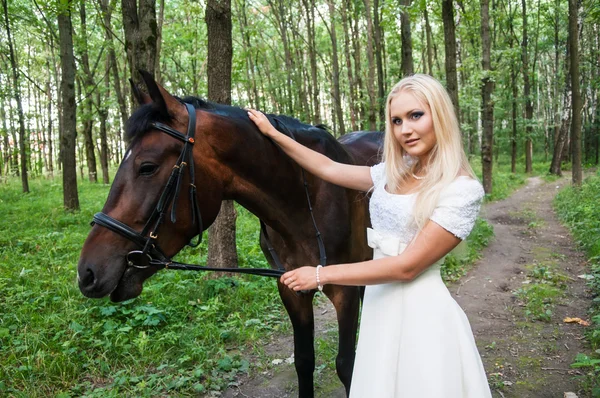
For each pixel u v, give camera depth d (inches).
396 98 60.8
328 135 98.5
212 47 193.5
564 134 796.6
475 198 57.3
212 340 156.3
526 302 195.2
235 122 78.9
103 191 597.3
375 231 65.1
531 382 129.0
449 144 58.5
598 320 151.3
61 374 130.7
